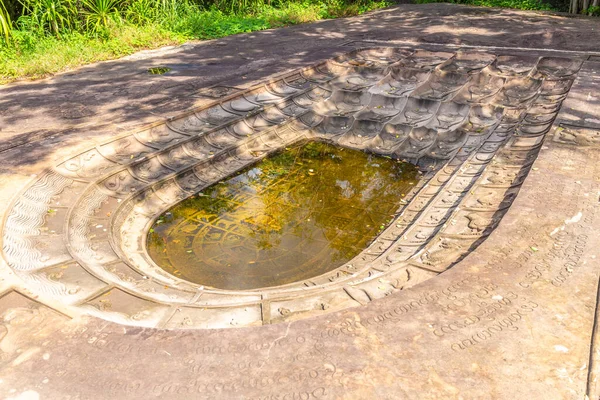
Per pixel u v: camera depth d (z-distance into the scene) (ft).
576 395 7.41
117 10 34.55
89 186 16.43
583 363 7.99
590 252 11.02
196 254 15.55
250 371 8.01
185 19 37.24
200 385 7.75
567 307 9.27
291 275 14.58
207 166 20.02
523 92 25.46
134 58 30.81
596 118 19.36
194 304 11.21
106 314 10.53
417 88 26.32
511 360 8.08
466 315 9.14
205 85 25.25
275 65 28.76
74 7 32.42
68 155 17.15
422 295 9.75
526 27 35.73
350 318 9.16
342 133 24.38
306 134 24.13
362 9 46.47
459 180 18.76
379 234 16.57
